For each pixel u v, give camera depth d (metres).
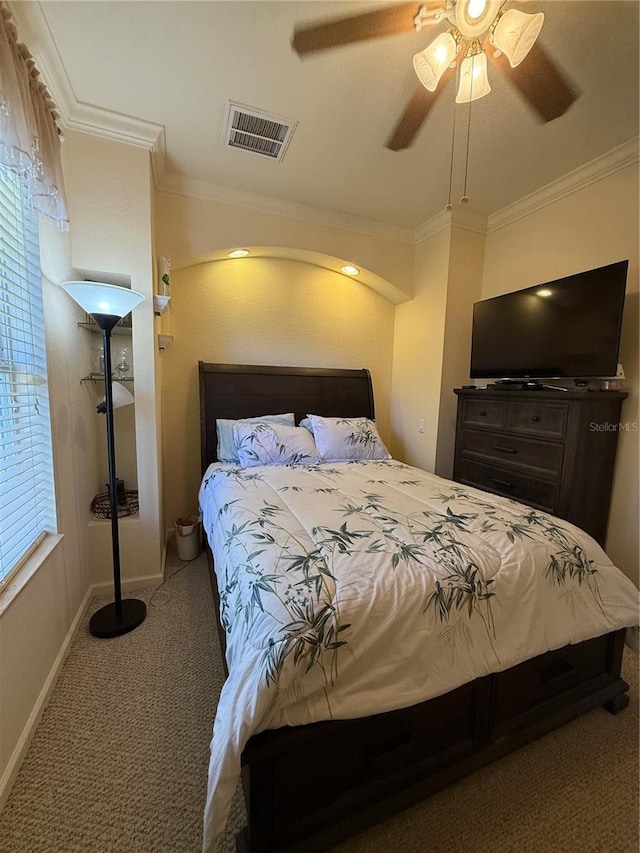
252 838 0.88
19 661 1.23
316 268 3.25
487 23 1.21
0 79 1.04
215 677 1.58
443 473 3.09
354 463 2.67
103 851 0.99
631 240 2.09
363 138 2.04
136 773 1.18
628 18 1.36
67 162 1.88
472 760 1.14
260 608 0.98
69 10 1.34
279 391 3.07
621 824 1.07
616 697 1.40
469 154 2.16
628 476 2.10
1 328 1.30
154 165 2.21
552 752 1.28
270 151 2.18
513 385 2.43
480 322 2.79
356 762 0.99
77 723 1.35
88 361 2.23
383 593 1.04
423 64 1.29
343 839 0.96
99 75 1.65
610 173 2.17
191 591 2.22
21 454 1.41
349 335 3.43
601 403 2.04
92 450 2.29
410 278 3.28
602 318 2.03
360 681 0.97
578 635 1.27
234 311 3.01
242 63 1.58
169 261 2.39
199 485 2.99
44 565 1.46
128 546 2.22
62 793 1.12
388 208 2.83
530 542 1.32
